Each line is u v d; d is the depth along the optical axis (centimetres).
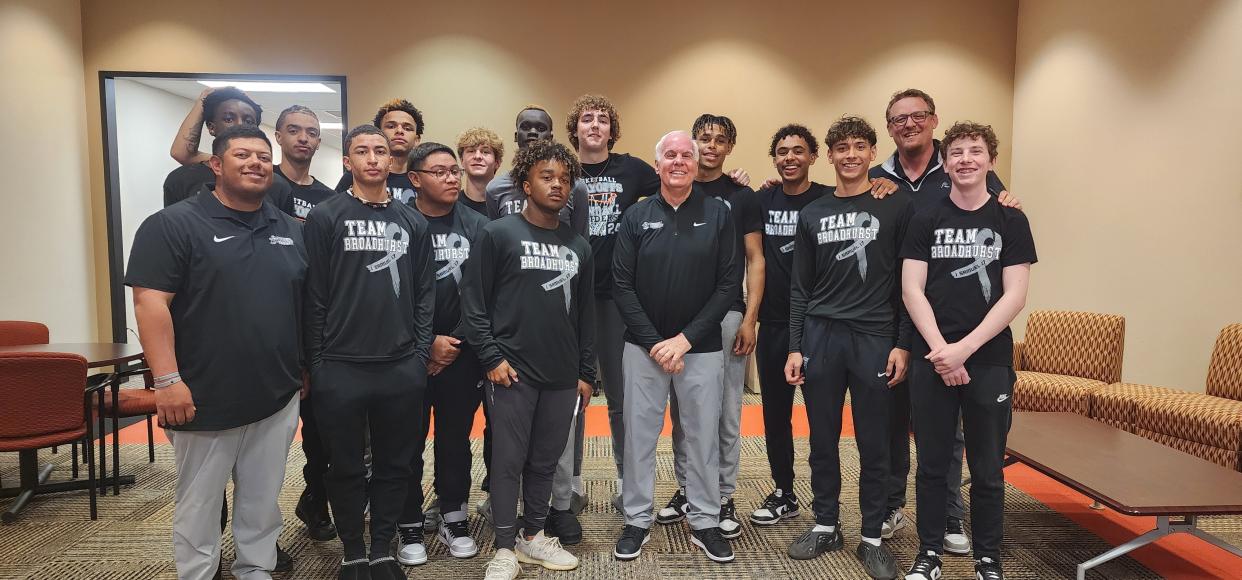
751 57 606
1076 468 249
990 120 607
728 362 279
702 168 294
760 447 414
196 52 596
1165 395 384
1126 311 472
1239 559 262
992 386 222
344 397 218
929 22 603
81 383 293
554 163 232
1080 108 519
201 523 208
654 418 258
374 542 233
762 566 252
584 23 605
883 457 246
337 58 600
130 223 770
